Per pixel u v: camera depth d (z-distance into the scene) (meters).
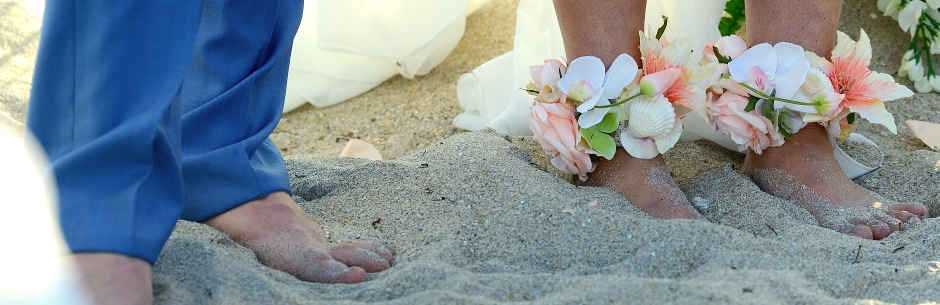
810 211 1.43
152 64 1.00
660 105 1.41
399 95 2.35
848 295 1.07
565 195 1.37
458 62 2.47
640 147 1.45
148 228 0.98
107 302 0.93
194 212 1.25
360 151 1.93
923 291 1.04
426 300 0.99
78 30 0.99
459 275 1.08
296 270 1.18
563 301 0.97
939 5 2.13
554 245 1.24
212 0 1.27
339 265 1.17
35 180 0.99
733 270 1.06
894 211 1.39
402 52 2.28
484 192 1.41
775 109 1.47
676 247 1.17
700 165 1.74
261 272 1.12
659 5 1.87
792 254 1.18
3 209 0.97
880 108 1.46
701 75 1.44
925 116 2.05
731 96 1.49
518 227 1.29
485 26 2.63
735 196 1.46
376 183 1.52
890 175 1.64
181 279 1.04
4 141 1.74
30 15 2.74
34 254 0.95
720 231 1.20
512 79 2.08
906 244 1.27
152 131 0.96
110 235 0.95
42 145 1.02
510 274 1.09
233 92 1.27
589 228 1.25
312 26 2.31
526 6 2.00
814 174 1.48
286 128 2.26
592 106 1.42
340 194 1.51
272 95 1.37
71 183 0.98
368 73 2.35
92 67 0.99
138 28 0.99
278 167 1.36
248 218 1.26
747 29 1.56
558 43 1.93
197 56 1.27
